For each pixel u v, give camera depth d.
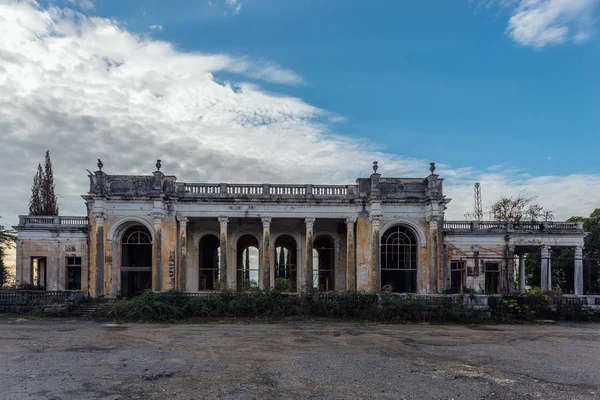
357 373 12.31
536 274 41.78
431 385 11.19
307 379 11.63
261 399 9.94
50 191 44.78
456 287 33.00
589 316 24.86
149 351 15.18
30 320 22.97
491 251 32.94
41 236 32.09
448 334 19.58
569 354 15.55
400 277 31.84
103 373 12.12
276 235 31.77
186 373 12.19
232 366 13.03
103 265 27.56
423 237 29.33
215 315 23.89
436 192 28.75
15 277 34.19
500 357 14.79
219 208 28.98
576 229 32.97
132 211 28.28
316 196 29.11
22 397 9.96
